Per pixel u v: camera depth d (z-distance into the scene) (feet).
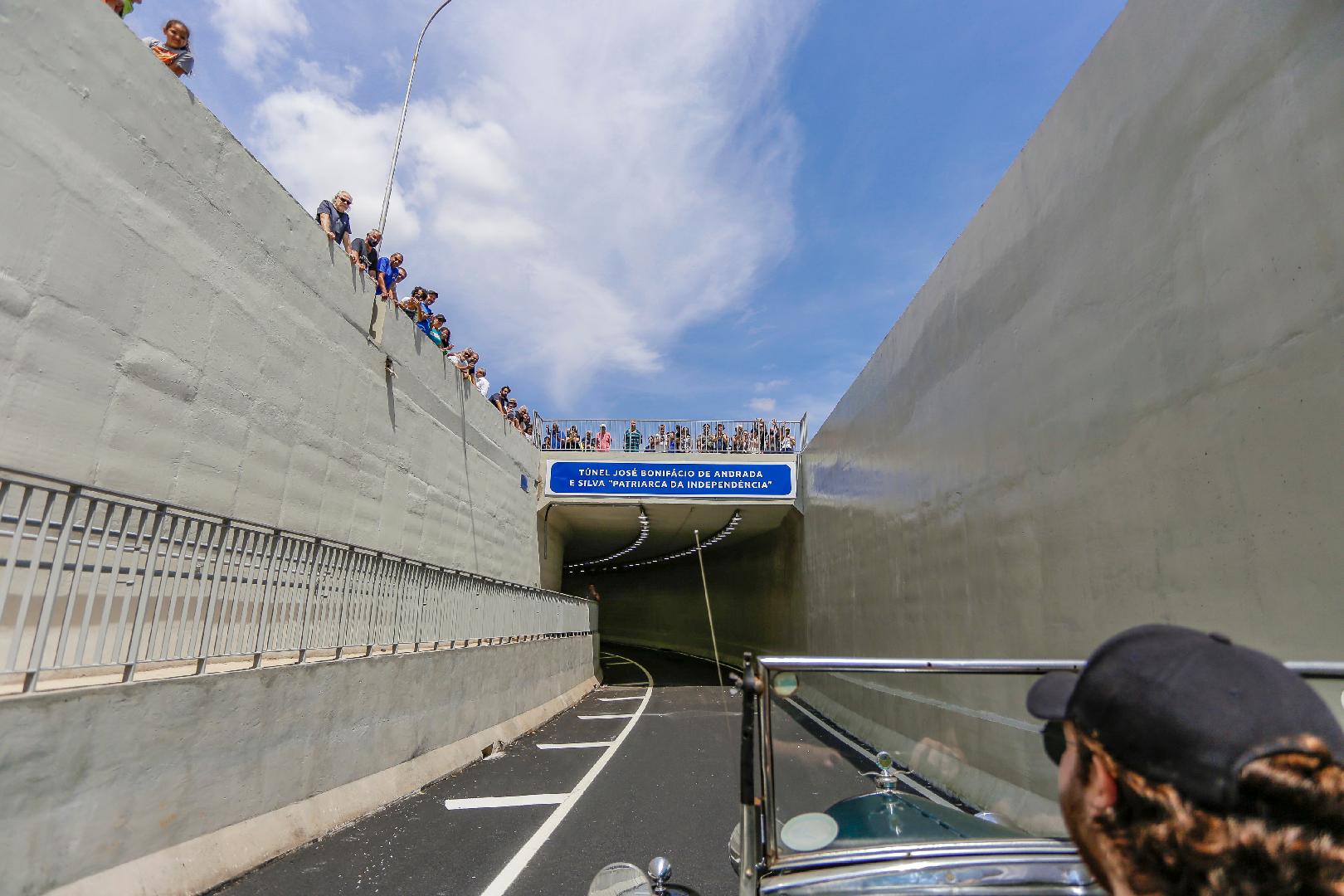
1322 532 12.52
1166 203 17.26
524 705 41.68
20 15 17.31
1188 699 2.63
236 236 25.73
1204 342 15.80
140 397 21.11
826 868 6.50
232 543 17.13
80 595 18.38
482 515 53.11
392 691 24.47
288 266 29.01
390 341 38.58
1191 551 16.05
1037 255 23.71
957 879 6.15
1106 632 19.30
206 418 23.99
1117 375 19.13
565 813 22.36
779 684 7.12
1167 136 17.24
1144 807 2.61
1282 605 13.37
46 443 17.94
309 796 19.39
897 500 38.58
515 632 42.09
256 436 26.81
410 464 40.60
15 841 11.05
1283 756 2.42
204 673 15.93
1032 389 23.89
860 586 46.09
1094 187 20.40
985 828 7.10
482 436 53.42
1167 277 17.15
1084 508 20.52
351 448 34.01
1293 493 13.19
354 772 21.84
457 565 47.80
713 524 84.28
